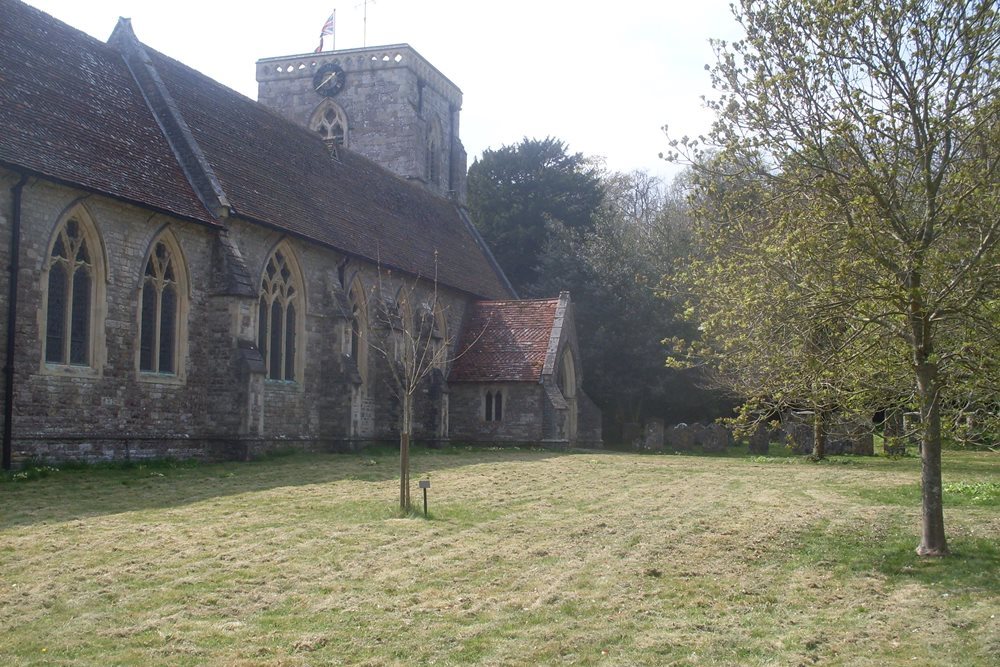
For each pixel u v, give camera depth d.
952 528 16.62
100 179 23.19
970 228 13.17
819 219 13.53
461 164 56.62
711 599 11.85
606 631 10.33
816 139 13.92
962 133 13.18
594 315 50.78
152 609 10.55
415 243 41.50
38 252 21.59
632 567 13.28
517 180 64.44
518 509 18.25
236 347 26.72
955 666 9.51
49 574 11.69
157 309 25.48
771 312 13.84
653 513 17.97
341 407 31.84
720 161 14.70
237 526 15.20
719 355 15.08
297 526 15.40
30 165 20.98
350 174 40.09
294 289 31.23
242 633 9.90
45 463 21.62
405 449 17.39
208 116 31.05
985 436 15.58
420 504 18.17
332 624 10.33
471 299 45.00
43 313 21.72
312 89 51.34
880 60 13.47
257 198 29.66
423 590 11.77
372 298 35.84
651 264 51.16
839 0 13.32
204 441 26.77
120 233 24.03
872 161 13.62
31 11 26.41
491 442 39.94
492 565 13.20
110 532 14.32
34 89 23.69
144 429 24.69
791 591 12.34
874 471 27.94
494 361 40.97
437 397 38.25
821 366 13.70
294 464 26.02
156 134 27.78
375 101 50.50
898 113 13.47
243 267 27.23
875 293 13.30
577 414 43.59
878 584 12.75
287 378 30.94
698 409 52.69
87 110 25.27
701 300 16.95
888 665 9.52
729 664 9.45
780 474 26.50
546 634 10.17
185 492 19.17
